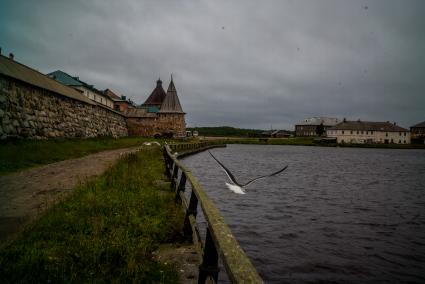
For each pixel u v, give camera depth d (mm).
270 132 163125
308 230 12672
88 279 3936
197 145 56688
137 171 13055
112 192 8906
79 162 16906
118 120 58438
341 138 122875
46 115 26922
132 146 36562
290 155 64062
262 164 41188
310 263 9430
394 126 125562
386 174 34969
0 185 10203
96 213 6828
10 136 20047
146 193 9172
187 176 6738
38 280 3779
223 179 25406
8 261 4242
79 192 8492
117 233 5668
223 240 2594
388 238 11969
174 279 4293
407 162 54188
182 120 76875
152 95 99938
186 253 5273
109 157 20203
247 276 1876
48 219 6152
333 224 13656
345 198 19875
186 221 6012
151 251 5285
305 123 155500
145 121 72312
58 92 30219
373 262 9641
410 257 10094
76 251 4777
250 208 15953
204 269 3576
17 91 22641
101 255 4695
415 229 13195
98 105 44750
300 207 16656
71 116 33156
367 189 24016
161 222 6676
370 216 15273
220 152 66125
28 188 9727
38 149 18922
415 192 23109
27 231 5504
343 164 46812
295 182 26562
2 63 23875
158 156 24250
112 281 3924
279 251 10281
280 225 13180
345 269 9078
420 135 130250
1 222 6262
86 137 36625
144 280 4148
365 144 115188
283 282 8180
